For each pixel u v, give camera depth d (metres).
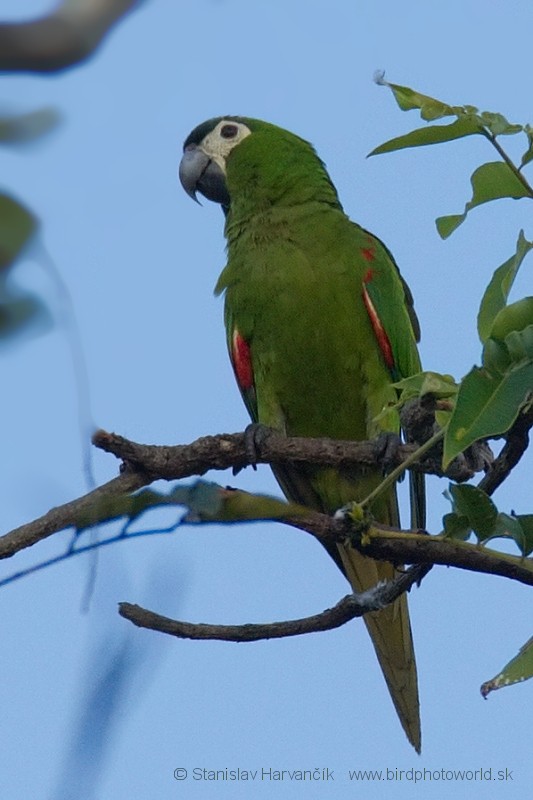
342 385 11.71
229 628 7.39
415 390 6.75
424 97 6.71
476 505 6.34
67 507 6.63
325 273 11.45
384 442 9.33
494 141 6.68
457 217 7.10
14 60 2.48
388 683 10.84
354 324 11.49
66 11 2.51
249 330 11.80
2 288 2.72
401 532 7.00
